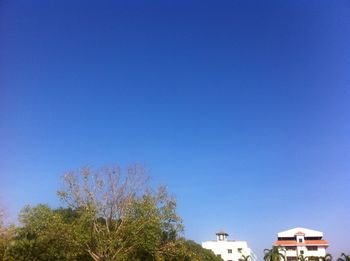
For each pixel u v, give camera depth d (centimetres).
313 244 13925
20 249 4247
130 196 4416
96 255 4128
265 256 11006
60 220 4169
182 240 4553
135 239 4169
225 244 14688
